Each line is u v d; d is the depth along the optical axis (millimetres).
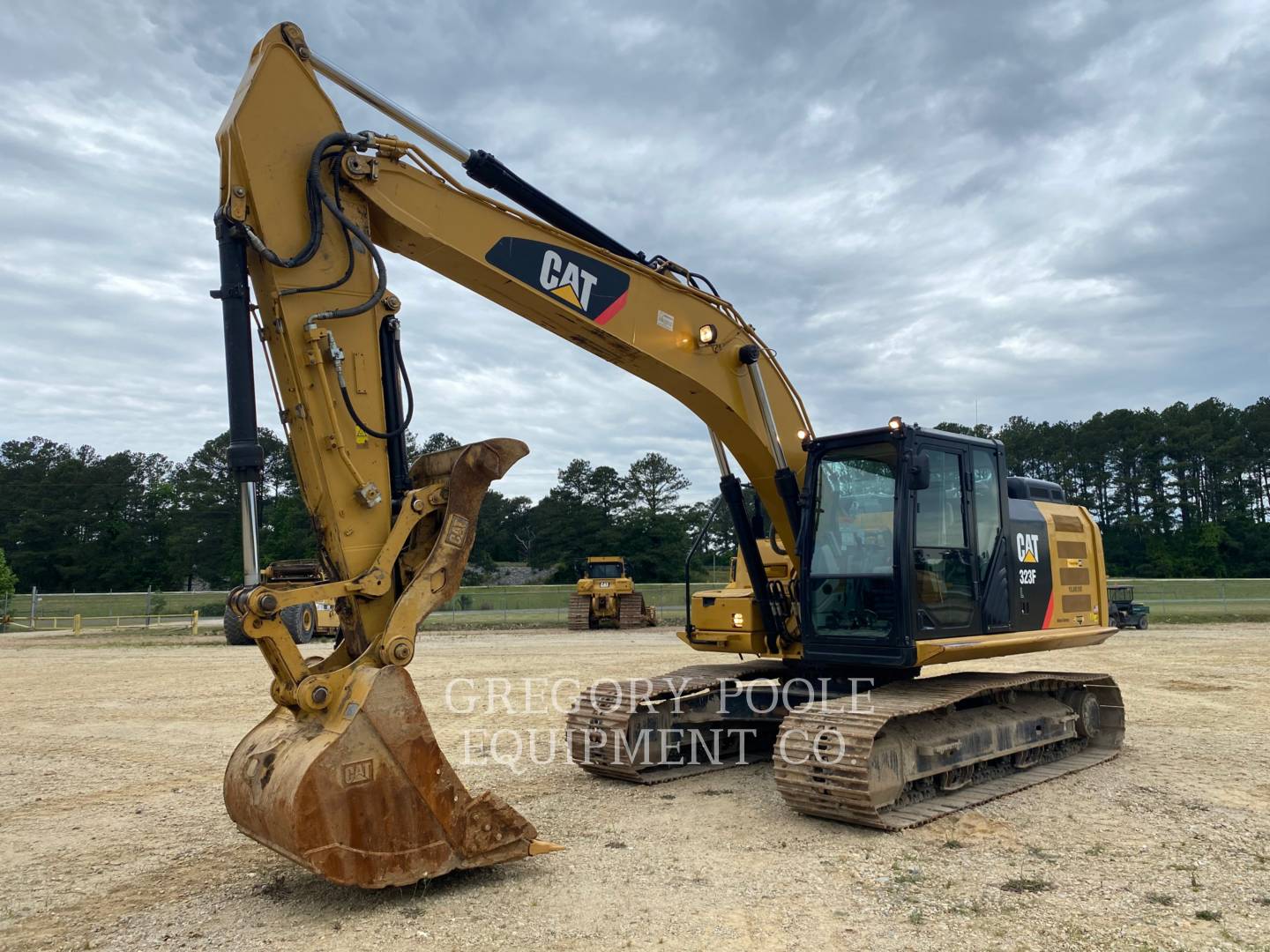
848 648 7445
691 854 5934
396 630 5031
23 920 4895
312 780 4539
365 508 5285
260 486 5059
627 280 6977
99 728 11016
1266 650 19016
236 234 5043
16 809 7391
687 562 9141
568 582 70500
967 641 7453
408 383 5582
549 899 5082
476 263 6051
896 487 7250
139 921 4859
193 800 7680
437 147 6051
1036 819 6727
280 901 5141
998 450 8398
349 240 5438
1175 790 7586
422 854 4926
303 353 5203
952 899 5055
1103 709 9391
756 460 8117
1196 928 4590
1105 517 77812
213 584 74562
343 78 5566
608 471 73438
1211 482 75250
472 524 5480
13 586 38438
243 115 5133
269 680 15492
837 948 4398
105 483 78875
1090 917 4766
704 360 7539
